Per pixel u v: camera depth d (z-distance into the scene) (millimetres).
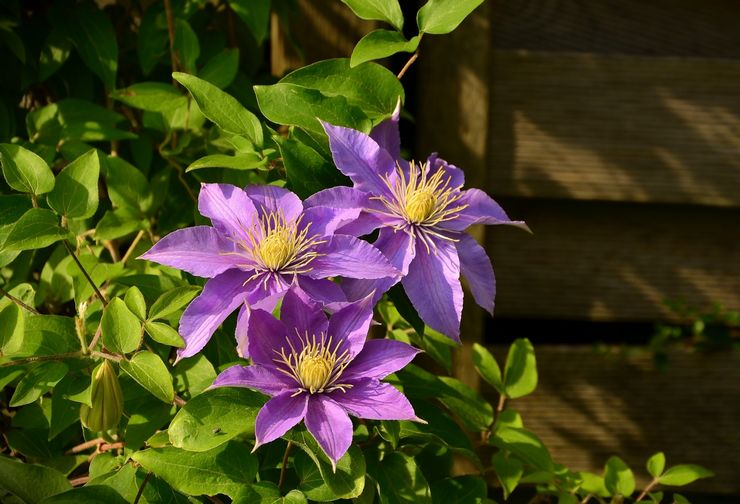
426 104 1593
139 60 1486
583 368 1648
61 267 1426
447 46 1580
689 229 1629
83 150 1423
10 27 1493
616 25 1587
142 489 1248
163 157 1497
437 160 1292
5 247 1256
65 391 1305
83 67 1522
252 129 1280
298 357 1208
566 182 1606
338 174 1272
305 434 1205
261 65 1600
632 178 1604
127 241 1537
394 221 1248
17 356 1278
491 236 1630
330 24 1564
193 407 1201
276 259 1213
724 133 1594
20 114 1542
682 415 1659
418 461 1357
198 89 1273
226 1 1539
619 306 1643
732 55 1587
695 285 1639
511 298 1642
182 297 1262
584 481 1472
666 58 1583
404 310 1254
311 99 1276
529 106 1594
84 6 1479
